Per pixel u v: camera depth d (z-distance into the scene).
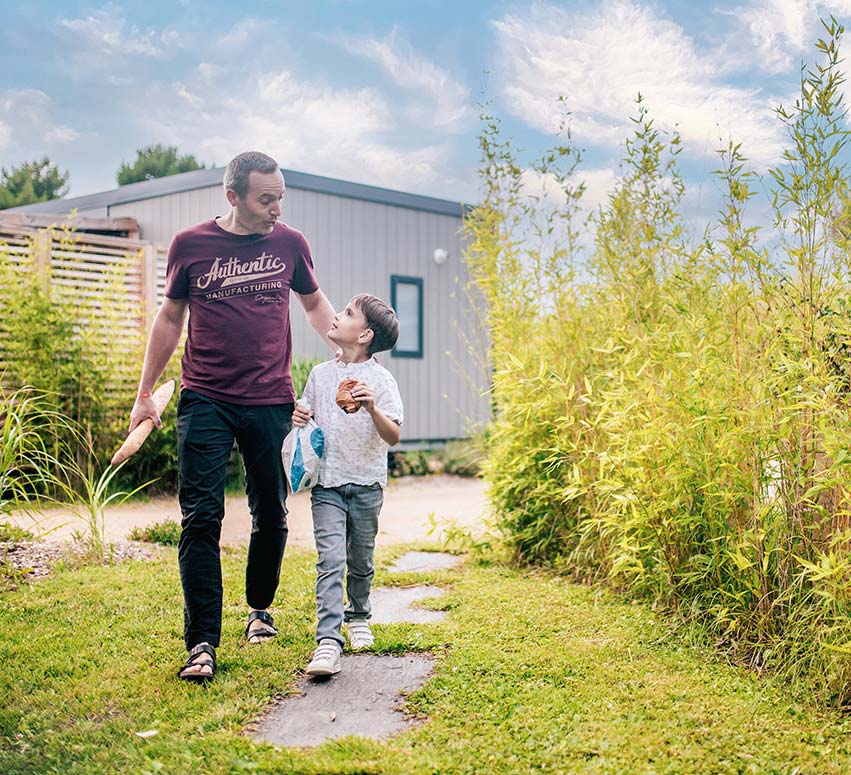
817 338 3.53
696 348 4.07
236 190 3.59
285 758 2.73
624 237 4.75
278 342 3.74
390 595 4.83
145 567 5.14
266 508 3.75
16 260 8.51
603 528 4.74
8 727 2.95
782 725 2.95
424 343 12.44
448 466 12.11
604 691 3.25
